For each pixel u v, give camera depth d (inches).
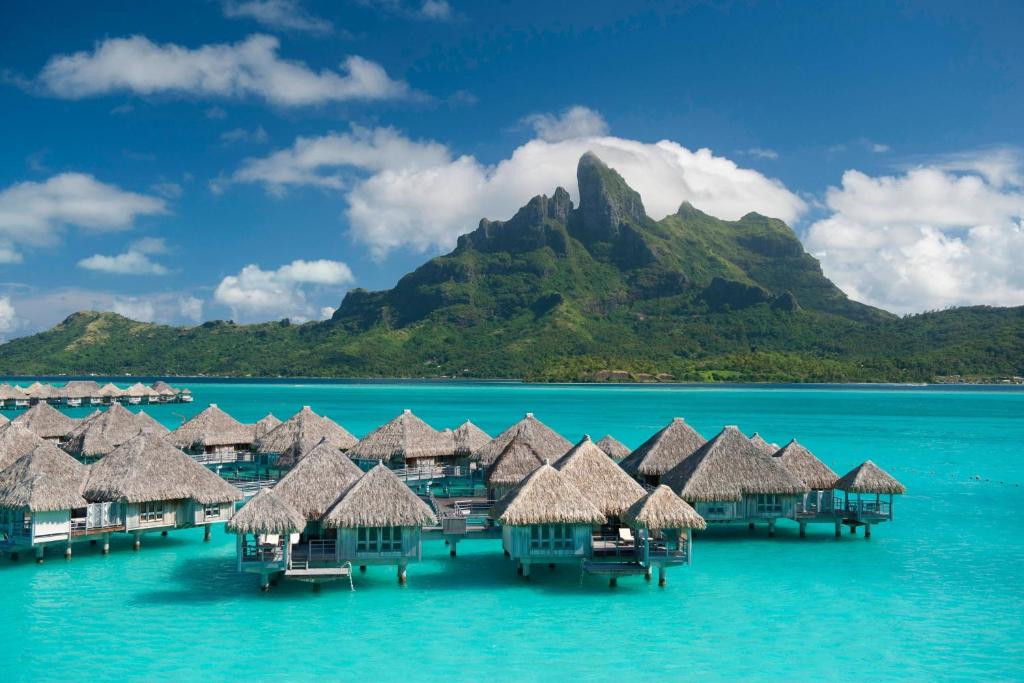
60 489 1327.5
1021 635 1021.8
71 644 983.6
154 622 1061.8
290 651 964.6
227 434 2338.8
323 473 1295.5
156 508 1421.0
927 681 886.4
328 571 1170.0
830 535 1594.5
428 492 1777.8
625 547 1261.1
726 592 1202.6
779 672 909.2
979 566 1352.1
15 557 1384.1
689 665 927.0
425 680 883.4
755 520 1519.4
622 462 1713.8
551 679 887.7
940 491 2107.5
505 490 1553.9
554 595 1188.5
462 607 1129.4
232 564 1350.9
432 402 6333.7
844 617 1091.3
